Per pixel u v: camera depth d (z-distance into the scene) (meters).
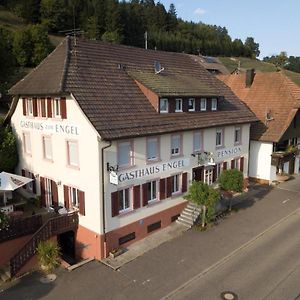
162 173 23.81
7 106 44.28
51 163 24.08
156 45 117.94
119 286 17.97
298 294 16.72
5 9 103.38
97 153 19.92
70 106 21.34
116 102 22.17
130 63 26.22
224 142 28.80
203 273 18.83
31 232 21.45
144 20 134.75
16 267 19.48
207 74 32.28
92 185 20.67
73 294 17.45
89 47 24.64
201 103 27.38
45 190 25.44
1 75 48.28
